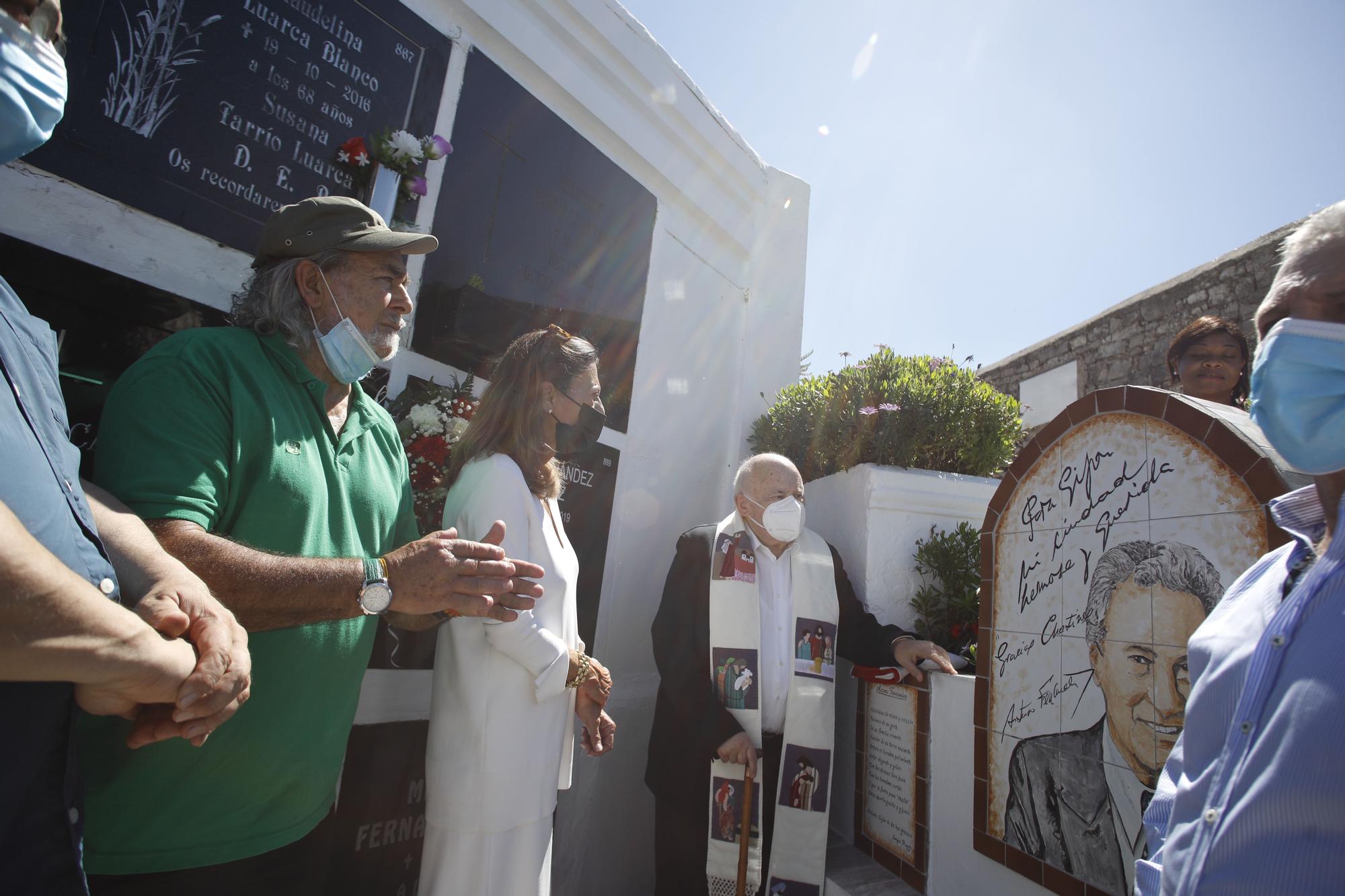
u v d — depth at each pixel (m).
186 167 2.07
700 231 4.38
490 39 3.05
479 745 1.79
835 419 3.65
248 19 2.22
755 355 4.66
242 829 1.33
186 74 2.08
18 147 0.88
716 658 2.80
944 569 3.02
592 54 3.50
